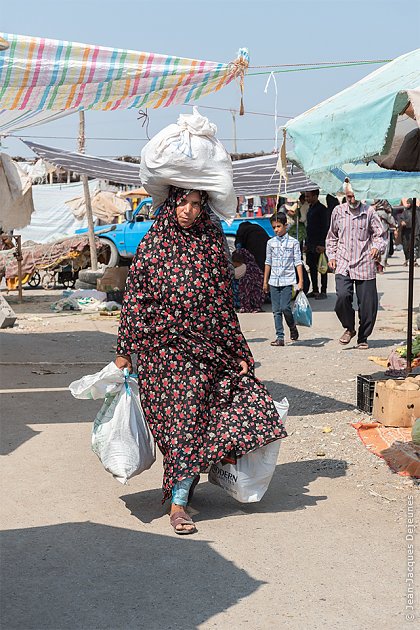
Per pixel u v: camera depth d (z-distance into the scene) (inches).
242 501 200.8
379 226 419.8
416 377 293.0
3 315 530.0
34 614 152.9
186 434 191.3
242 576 169.3
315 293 690.8
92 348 450.3
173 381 193.0
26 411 304.3
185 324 193.0
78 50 271.9
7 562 175.6
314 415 298.8
